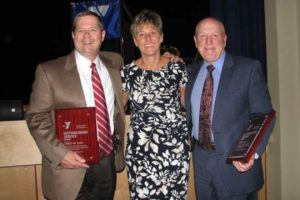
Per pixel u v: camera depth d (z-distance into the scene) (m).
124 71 1.88
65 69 1.74
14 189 2.27
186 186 1.89
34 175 2.28
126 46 3.17
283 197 2.50
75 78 1.74
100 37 1.75
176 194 1.85
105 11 2.90
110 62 1.93
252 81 1.71
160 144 1.79
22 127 2.21
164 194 1.82
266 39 2.56
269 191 2.63
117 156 1.91
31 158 2.24
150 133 1.79
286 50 2.42
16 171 2.26
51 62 1.77
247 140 1.58
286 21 2.41
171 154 1.81
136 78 1.84
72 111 1.67
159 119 1.80
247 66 1.72
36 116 1.69
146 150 1.79
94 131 1.68
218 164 1.75
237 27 2.63
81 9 2.96
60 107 1.73
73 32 1.77
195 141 1.87
